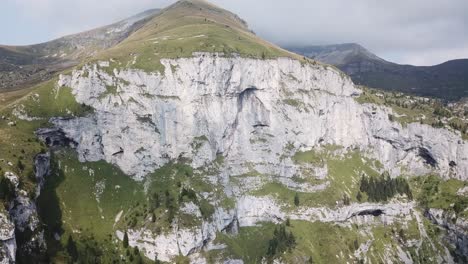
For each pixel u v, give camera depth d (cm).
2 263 17800
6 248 18388
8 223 18750
